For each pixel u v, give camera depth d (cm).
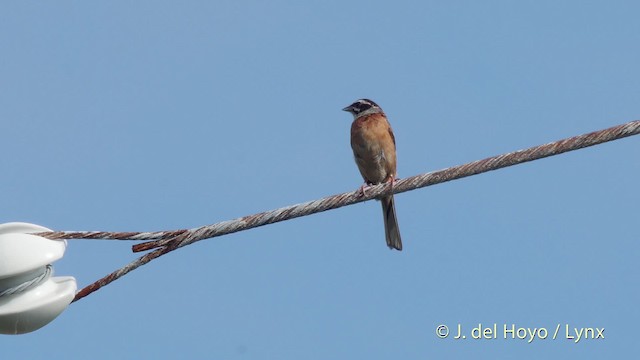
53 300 913
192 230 1051
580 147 1021
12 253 905
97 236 1005
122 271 1028
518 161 1056
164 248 1040
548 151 1034
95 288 1022
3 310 900
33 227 964
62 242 960
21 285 913
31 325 919
